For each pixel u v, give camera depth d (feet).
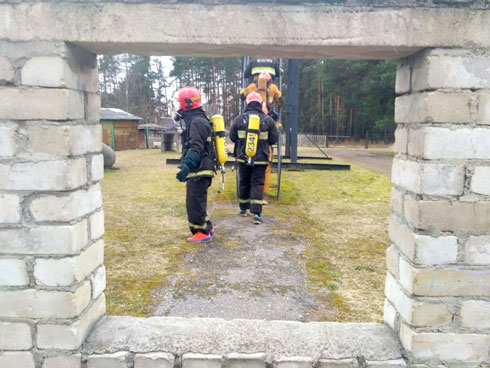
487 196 7.25
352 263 14.84
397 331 8.34
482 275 7.43
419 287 7.45
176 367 7.86
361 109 115.65
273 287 12.41
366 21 7.04
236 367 7.78
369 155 70.90
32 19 7.01
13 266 7.51
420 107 7.33
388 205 25.40
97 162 8.55
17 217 7.39
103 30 7.09
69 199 7.36
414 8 6.98
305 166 40.50
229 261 14.56
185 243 16.60
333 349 7.98
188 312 10.73
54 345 7.70
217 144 15.81
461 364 7.68
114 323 8.71
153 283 12.59
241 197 21.06
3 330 7.68
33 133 7.21
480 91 7.08
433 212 7.27
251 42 7.14
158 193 28.07
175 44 7.25
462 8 6.95
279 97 25.77
